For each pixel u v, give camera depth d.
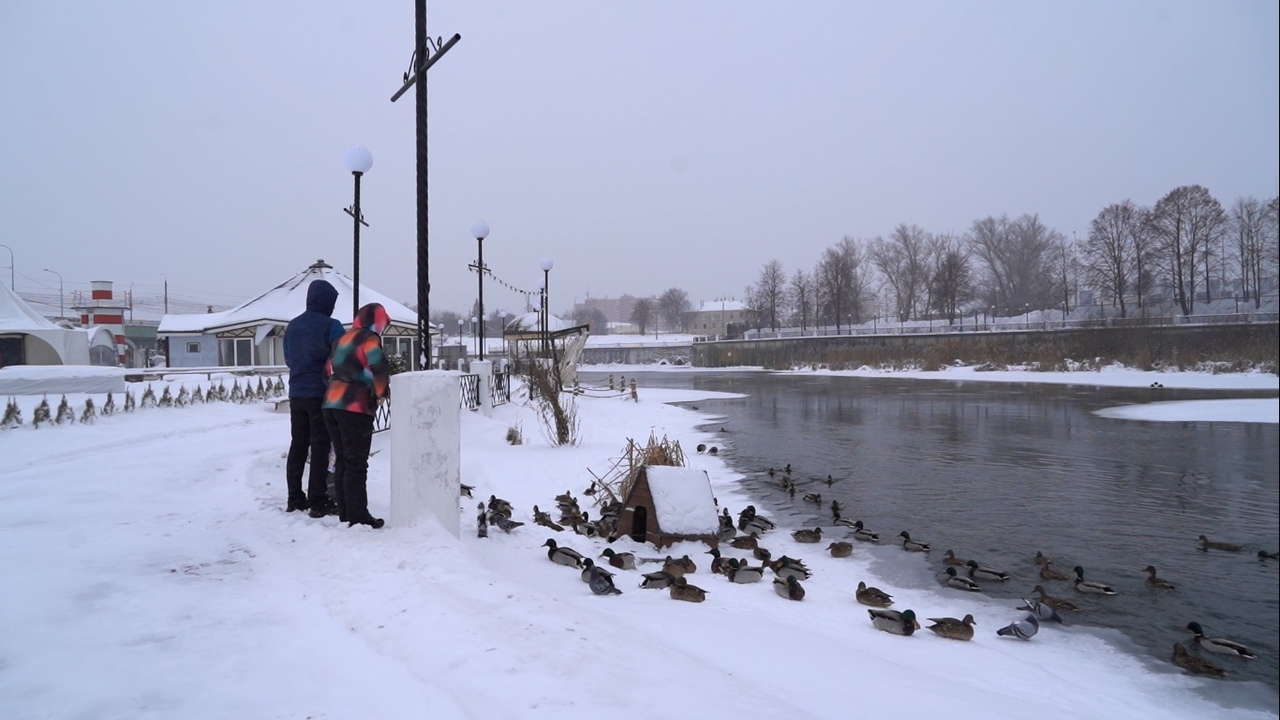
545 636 3.95
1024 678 5.74
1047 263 81.94
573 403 22.09
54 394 20.45
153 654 3.87
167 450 12.06
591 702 3.12
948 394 40.22
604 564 8.38
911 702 4.24
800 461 17.94
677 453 12.20
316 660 3.82
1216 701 5.62
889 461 17.89
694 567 8.46
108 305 59.53
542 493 12.58
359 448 6.55
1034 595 8.12
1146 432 23.28
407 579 5.00
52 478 9.30
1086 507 12.66
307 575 5.29
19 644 3.92
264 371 35.38
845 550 9.59
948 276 81.38
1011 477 15.61
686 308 174.88
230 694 3.40
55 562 5.45
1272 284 56.56
